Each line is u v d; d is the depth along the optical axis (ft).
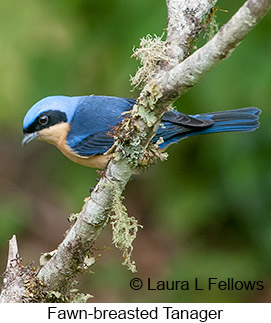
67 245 24.00
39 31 40.86
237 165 37.37
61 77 40.09
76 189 43.68
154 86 20.71
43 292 24.90
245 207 38.88
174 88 20.40
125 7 37.58
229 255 40.83
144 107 21.29
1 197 50.55
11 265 25.21
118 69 37.47
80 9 39.27
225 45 18.79
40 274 24.90
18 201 50.31
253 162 37.22
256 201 38.17
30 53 40.63
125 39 37.50
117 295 44.11
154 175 44.11
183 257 42.34
